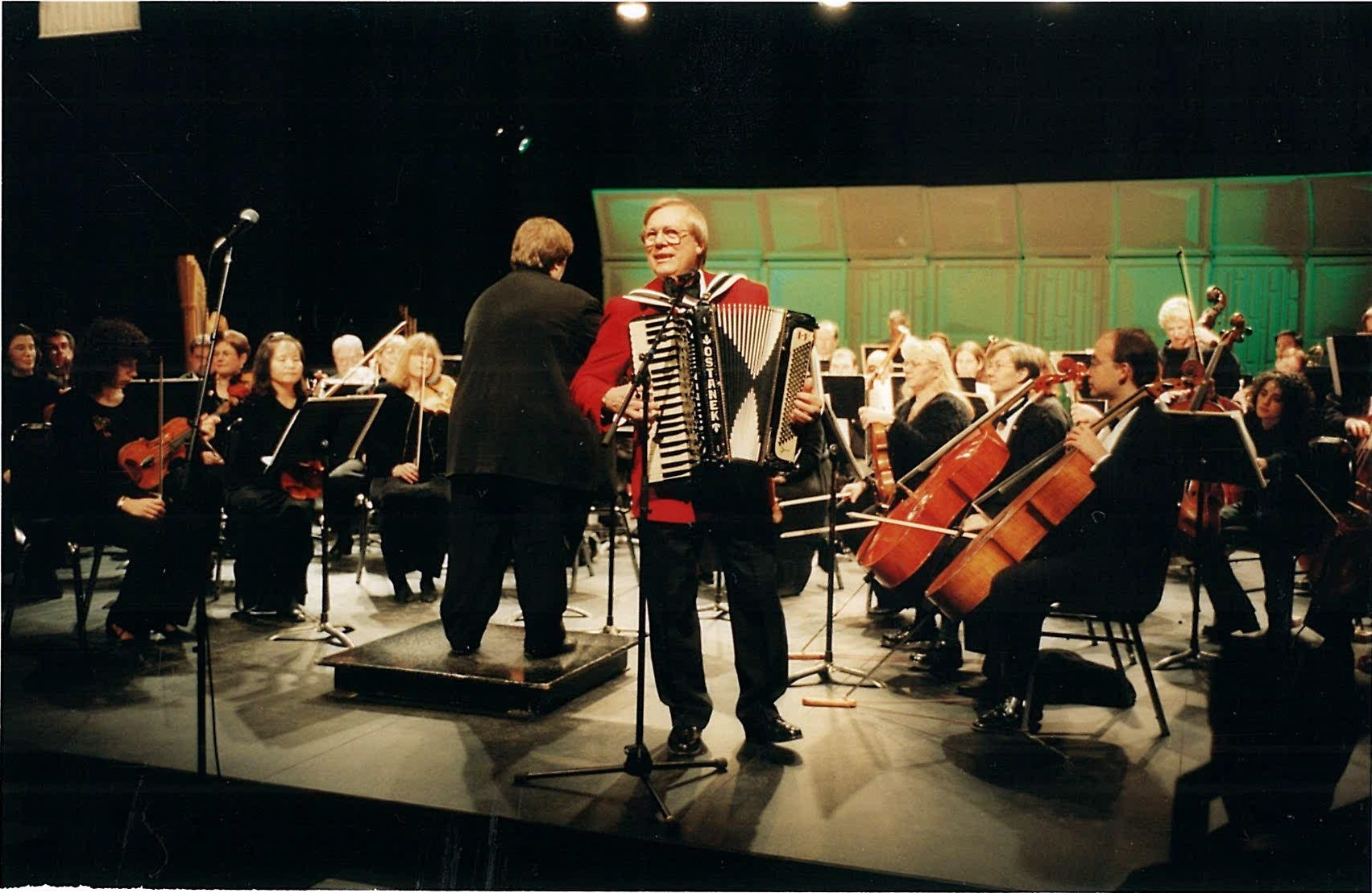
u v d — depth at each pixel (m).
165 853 2.37
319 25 4.64
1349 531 3.27
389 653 3.18
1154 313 4.98
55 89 4.65
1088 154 4.86
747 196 5.21
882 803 2.33
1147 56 4.58
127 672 3.32
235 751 2.63
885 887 2.01
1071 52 4.64
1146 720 2.88
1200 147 4.75
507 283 3.09
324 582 3.75
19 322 4.79
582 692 3.11
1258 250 4.84
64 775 2.53
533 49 4.80
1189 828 2.21
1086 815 2.29
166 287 4.94
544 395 3.00
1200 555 3.55
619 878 2.14
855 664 3.44
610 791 2.38
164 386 3.62
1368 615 3.17
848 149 5.05
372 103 4.89
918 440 3.62
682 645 2.59
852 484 3.87
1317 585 3.29
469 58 4.80
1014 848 2.13
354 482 4.69
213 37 4.64
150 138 4.81
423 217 5.17
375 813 2.32
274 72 4.75
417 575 5.06
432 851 2.26
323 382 4.79
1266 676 3.23
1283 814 2.29
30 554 4.00
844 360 4.51
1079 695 3.04
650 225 2.53
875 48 4.76
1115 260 5.00
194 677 3.26
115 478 3.52
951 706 3.00
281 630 3.86
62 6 4.40
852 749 2.65
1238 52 4.50
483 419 3.00
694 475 2.43
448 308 5.30
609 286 5.36
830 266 5.32
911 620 4.04
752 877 2.07
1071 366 3.08
